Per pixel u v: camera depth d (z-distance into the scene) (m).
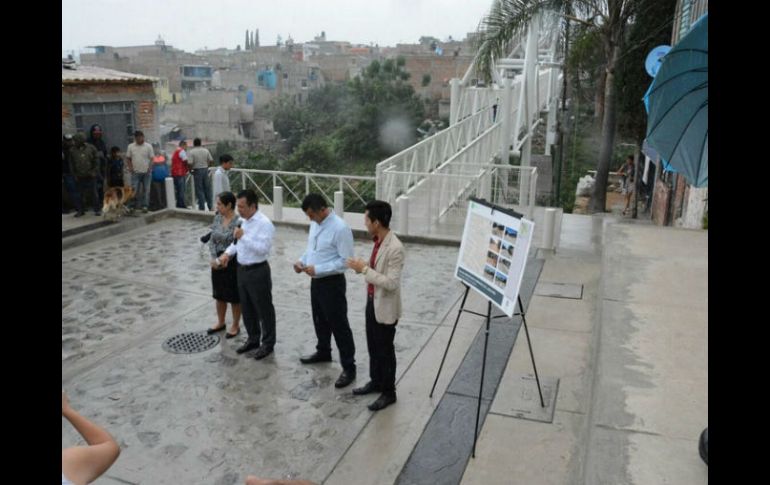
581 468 4.09
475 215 5.14
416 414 5.21
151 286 8.88
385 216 5.02
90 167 12.01
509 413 5.13
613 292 6.31
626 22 15.29
